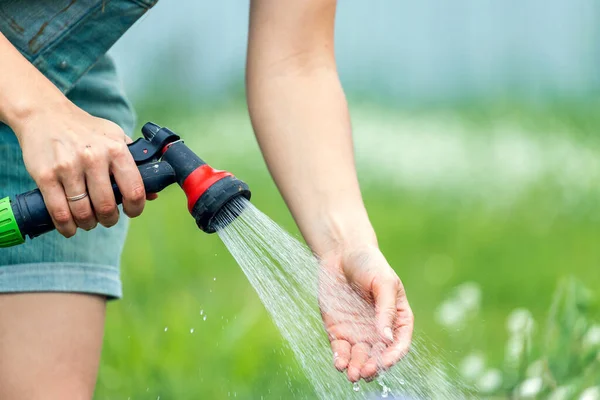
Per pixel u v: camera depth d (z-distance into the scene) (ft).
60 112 8.45
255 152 32.24
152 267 20.15
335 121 10.17
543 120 42.19
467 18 64.18
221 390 14.66
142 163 8.58
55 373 10.14
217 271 21.15
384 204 30.07
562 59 63.16
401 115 46.91
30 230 8.43
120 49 41.34
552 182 31.30
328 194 9.84
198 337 16.25
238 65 49.98
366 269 9.19
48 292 10.18
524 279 21.95
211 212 8.45
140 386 14.79
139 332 16.12
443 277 21.94
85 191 8.26
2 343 10.09
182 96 43.80
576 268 22.81
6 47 8.75
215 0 52.11
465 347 16.20
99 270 10.52
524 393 12.37
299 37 10.34
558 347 12.67
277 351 15.67
